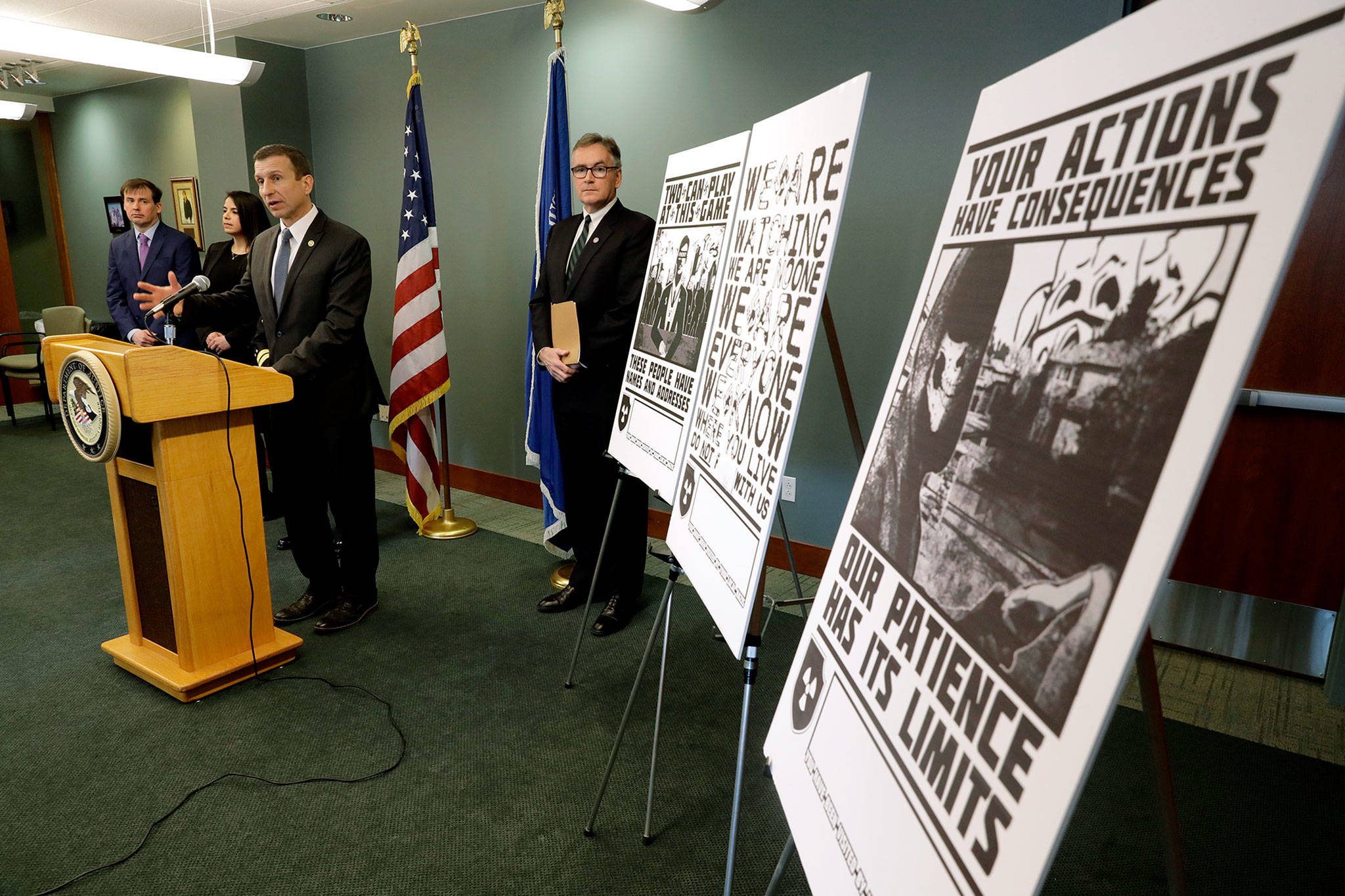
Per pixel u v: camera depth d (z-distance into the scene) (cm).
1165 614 276
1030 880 48
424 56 425
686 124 344
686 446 169
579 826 186
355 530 280
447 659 263
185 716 228
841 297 312
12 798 193
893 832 66
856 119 110
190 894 164
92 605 300
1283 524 255
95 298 683
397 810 190
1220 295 45
